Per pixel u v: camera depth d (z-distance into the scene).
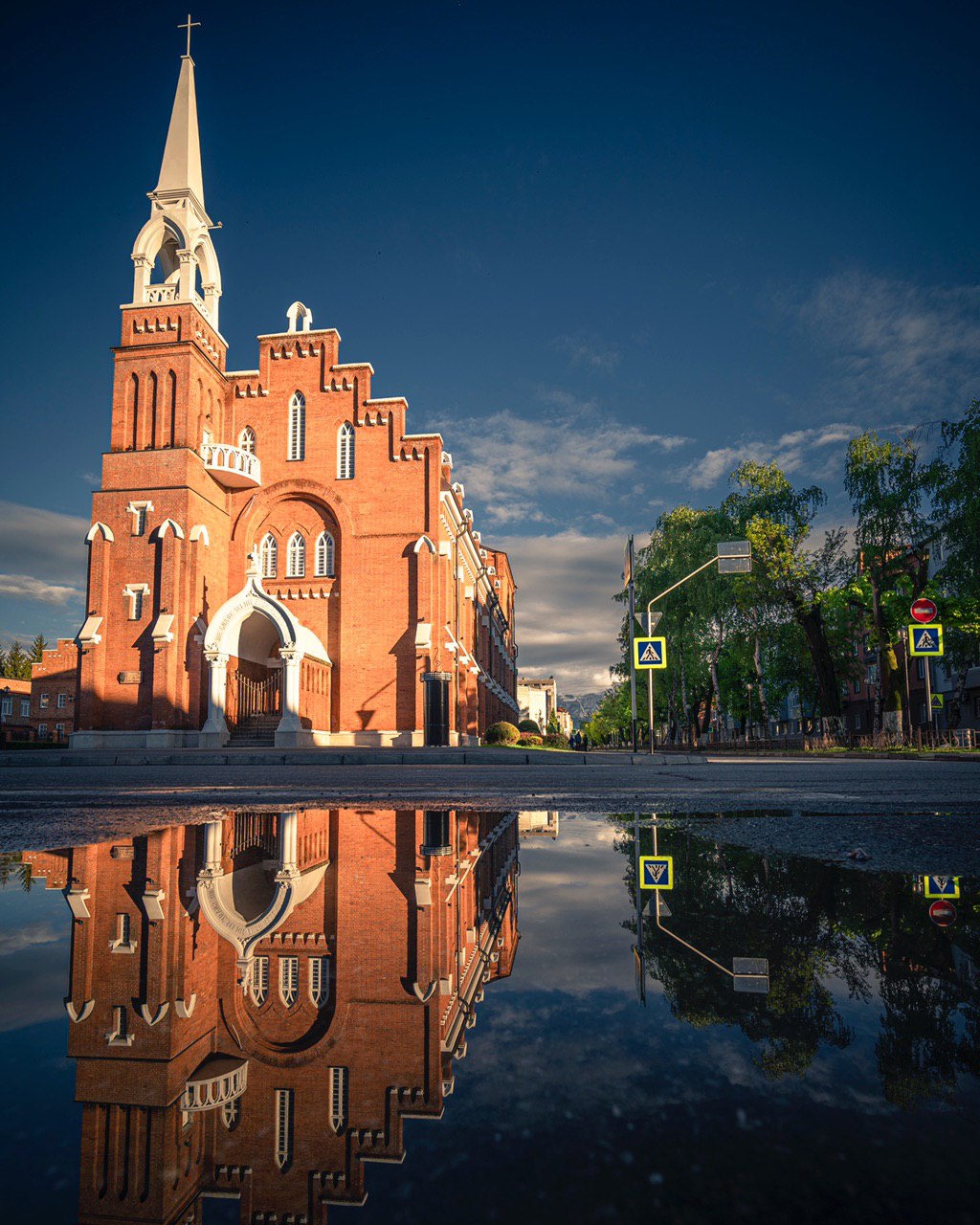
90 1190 0.70
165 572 30.69
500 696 59.38
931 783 9.14
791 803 6.07
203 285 36.38
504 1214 0.61
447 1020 1.24
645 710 76.38
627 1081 0.94
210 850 3.64
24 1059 1.12
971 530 31.03
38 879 2.87
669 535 49.75
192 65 36.97
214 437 35.00
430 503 34.22
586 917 2.06
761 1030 1.13
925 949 1.63
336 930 1.99
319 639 34.06
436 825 4.69
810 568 38.47
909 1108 0.83
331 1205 0.64
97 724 30.31
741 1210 0.61
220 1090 0.98
